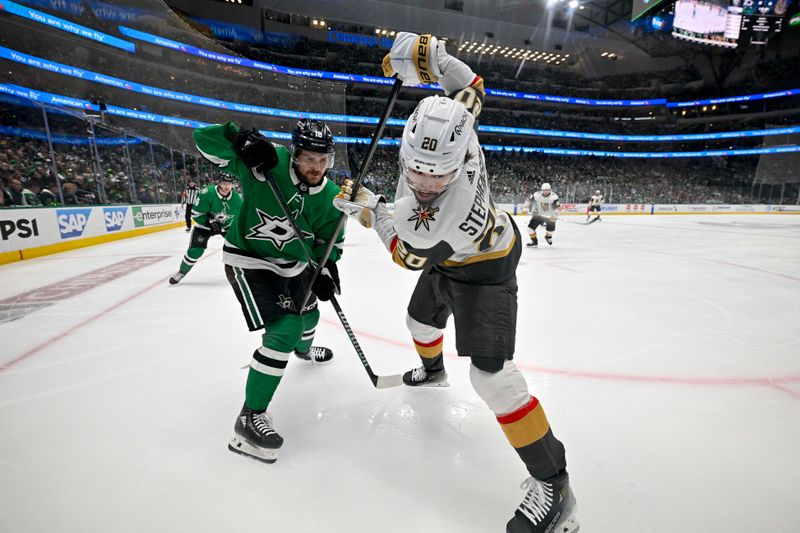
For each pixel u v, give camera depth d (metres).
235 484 1.45
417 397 2.09
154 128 16.03
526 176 29.77
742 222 16.48
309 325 2.26
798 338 3.01
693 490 1.43
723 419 1.90
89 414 1.92
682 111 34.03
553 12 29.98
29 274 5.28
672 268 6.08
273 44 25.98
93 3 13.44
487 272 1.41
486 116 31.19
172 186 12.49
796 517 1.31
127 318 3.43
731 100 31.98
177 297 4.12
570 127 33.12
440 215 1.21
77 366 2.46
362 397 2.09
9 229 6.14
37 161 7.07
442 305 1.89
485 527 1.28
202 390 2.17
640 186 27.86
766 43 30.39
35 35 12.13
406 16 27.38
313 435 1.76
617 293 4.50
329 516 1.30
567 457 1.62
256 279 1.82
